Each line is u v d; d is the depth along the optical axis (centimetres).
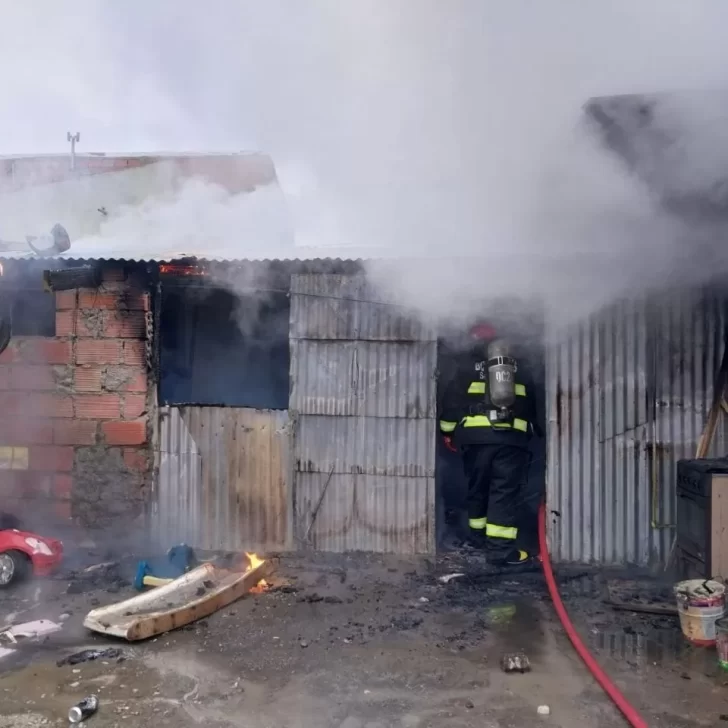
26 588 469
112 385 549
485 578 494
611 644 384
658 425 522
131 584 476
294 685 335
